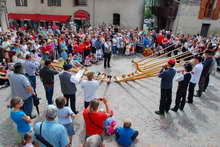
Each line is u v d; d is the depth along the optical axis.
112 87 8.78
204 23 19.83
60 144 2.99
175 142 5.12
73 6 23.42
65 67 5.48
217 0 18.70
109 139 5.09
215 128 5.82
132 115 6.39
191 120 6.19
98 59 13.48
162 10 25.83
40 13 25.53
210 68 7.66
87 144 2.04
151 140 5.16
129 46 15.32
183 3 20.14
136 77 9.68
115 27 20.52
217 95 8.20
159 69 10.17
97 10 22.48
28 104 5.26
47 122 2.99
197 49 12.45
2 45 10.56
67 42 13.20
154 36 16.92
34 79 6.94
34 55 10.00
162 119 6.20
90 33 15.88
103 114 3.81
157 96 7.97
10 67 8.80
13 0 26.34
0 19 17.02
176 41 15.23
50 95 6.39
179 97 6.45
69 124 4.29
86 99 5.41
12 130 5.39
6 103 6.90
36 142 3.09
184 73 6.20
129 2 21.03
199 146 5.01
